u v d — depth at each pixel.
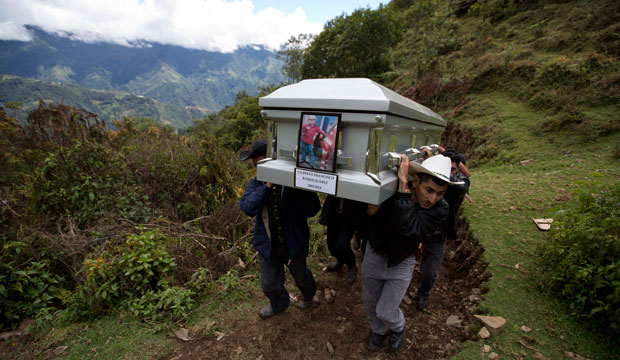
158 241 3.20
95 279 2.72
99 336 2.33
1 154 4.52
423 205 1.86
